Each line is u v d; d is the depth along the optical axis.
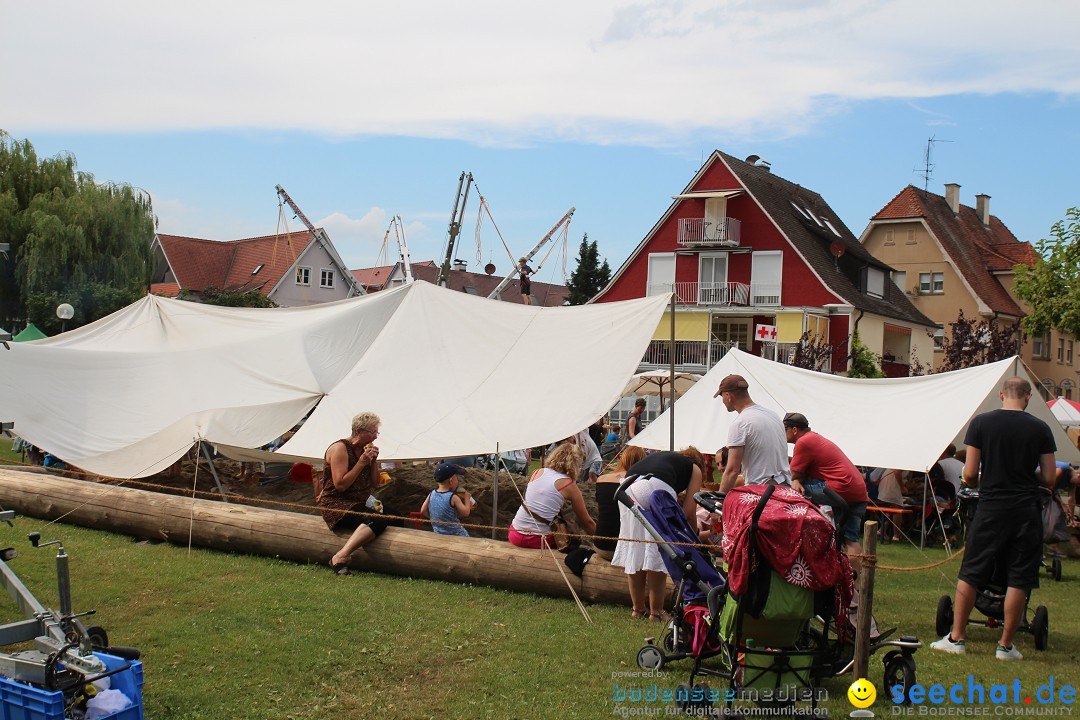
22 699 4.12
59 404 11.54
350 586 7.56
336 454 8.27
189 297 38.72
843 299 36.00
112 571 7.88
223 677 5.31
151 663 5.51
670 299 9.81
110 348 13.62
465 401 9.60
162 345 13.39
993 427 6.03
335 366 11.65
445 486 8.71
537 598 7.34
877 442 11.69
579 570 7.22
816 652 4.98
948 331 45.16
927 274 45.81
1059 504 10.83
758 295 37.34
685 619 5.47
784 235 36.81
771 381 13.01
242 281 46.09
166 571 7.93
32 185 33.94
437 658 5.77
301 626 6.34
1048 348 48.41
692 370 36.25
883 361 38.91
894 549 11.88
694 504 6.79
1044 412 11.77
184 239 47.47
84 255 32.59
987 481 6.05
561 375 9.63
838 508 6.13
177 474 11.75
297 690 5.17
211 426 10.20
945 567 10.22
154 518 9.19
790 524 4.65
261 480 12.04
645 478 6.62
